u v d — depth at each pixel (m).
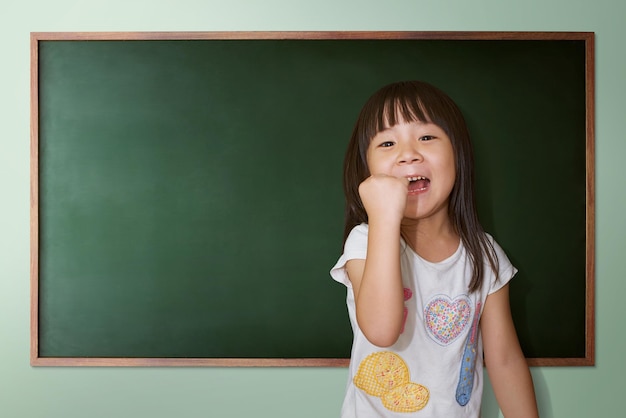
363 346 1.36
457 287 1.38
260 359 1.88
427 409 1.34
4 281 1.88
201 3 1.89
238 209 1.88
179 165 1.88
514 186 1.89
